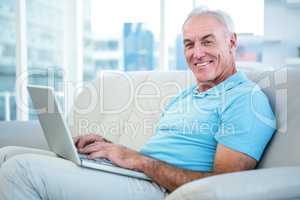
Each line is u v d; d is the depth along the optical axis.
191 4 3.71
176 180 1.28
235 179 0.92
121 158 1.37
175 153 1.47
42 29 3.84
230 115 1.34
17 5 3.58
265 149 1.32
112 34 4.00
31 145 1.77
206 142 1.43
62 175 1.25
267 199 0.91
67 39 3.92
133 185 1.32
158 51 3.79
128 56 4.00
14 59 3.66
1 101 3.67
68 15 3.90
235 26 1.58
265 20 3.87
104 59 4.03
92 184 1.27
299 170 1.01
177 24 3.75
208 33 1.54
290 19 3.87
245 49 3.86
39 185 1.21
